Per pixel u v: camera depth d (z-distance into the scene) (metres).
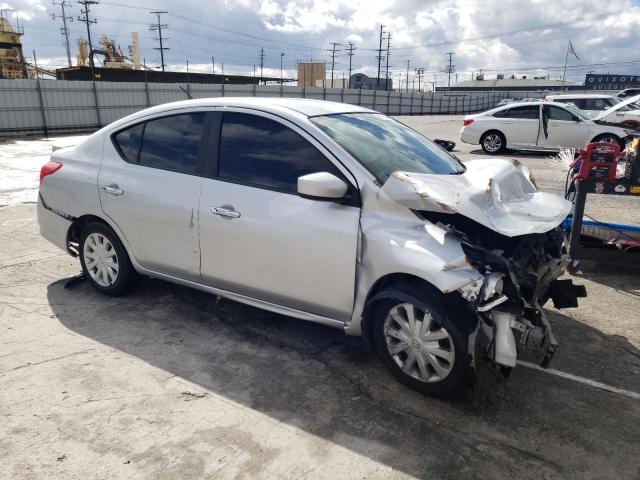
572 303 3.49
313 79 82.19
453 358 2.77
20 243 5.87
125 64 65.69
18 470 2.38
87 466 2.41
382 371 3.26
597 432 2.70
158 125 3.87
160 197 3.70
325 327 3.85
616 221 6.95
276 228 3.19
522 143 14.08
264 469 2.41
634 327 3.89
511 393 3.04
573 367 3.33
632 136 6.04
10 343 3.55
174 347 3.53
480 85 112.38
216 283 3.63
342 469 2.42
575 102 18.06
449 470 2.42
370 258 2.91
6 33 57.28
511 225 2.82
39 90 26.36
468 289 2.59
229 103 3.60
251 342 3.62
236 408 2.86
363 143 3.33
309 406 2.89
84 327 3.80
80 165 4.18
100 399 2.92
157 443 2.57
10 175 11.30
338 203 3.01
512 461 2.48
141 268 4.03
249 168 3.40
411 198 2.78
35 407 2.84
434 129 25.89
